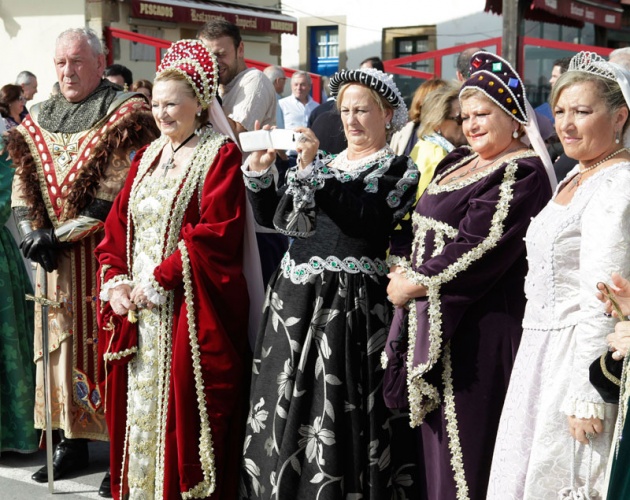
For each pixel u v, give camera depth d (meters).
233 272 3.67
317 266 3.37
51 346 4.50
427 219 3.24
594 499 2.65
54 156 4.36
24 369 4.83
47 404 4.37
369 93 3.39
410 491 3.38
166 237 3.71
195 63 3.72
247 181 3.46
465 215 3.15
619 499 2.35
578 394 2.59
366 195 3.32
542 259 2.79
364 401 3.31
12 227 4.98
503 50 8.15
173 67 3.72
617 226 2.57
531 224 2.88
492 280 3.10
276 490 3.35
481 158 3.24
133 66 13.30
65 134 4.37
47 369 4.37
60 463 4.62
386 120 3.47
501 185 3.08
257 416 3.47
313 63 18.33
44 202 4.34
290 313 3.39
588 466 2.64
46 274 4.46
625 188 2.60
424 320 3.13
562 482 2.71
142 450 3.77
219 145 3.74
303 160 3.24
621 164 2.67
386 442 3.32
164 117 3.71
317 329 3.33
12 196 4.44
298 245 3.46
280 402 3.37
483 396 3.13
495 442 3.04
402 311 3.25
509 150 3.21
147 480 3.77
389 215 3.37
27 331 4.89
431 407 3.21
